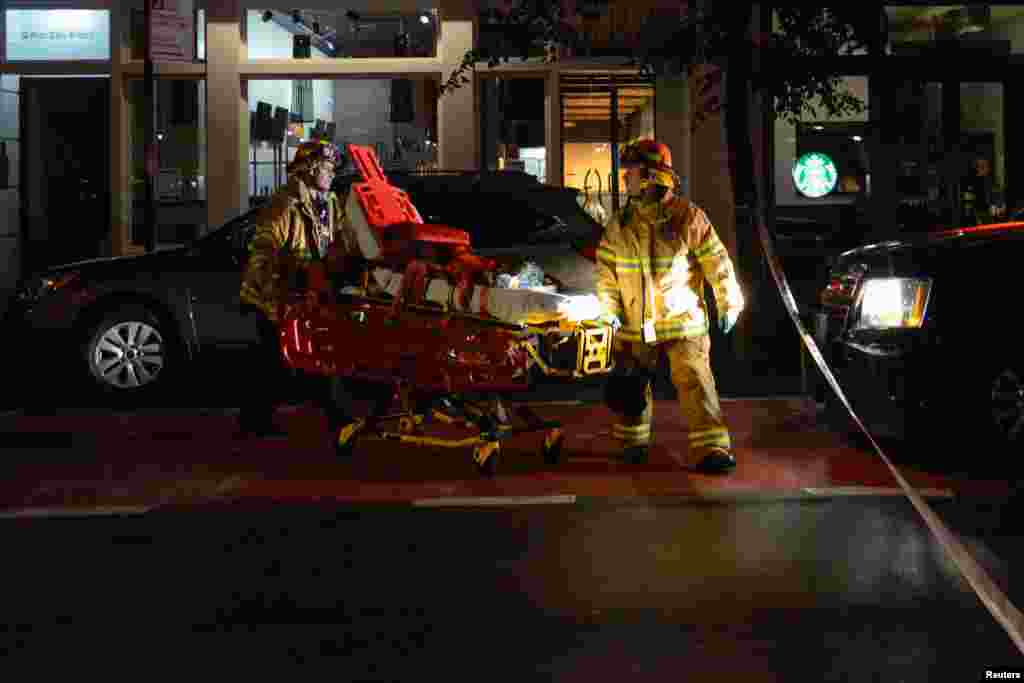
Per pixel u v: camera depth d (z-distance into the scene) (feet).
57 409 33.35
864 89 50.26
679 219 23.13
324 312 23.93
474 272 23.20
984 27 50.34
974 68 50.29
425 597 15.71
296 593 15.96
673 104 52.42
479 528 19.24
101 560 17.67
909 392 23.72
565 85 53.83
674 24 35.55
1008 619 13.69
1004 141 50.85
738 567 16.88
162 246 55.42
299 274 25.08
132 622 14.88
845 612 14.92
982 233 24.20
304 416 30.78
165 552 18.08
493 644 13.93
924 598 15.44
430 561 17.38
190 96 55.06
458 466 24.22
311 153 26.66
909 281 24.06
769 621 14.61
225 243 35.40
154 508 20.76
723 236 49.88
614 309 23.50
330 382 25.09
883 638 13.99
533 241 32.65
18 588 16.34
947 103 50.49
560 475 23.21
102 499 21.62
